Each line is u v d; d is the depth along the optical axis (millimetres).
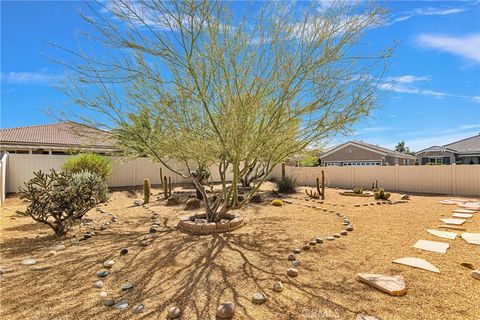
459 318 2586
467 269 3746
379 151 23344
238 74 4719
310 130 5070
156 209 8961
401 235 5555
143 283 3443
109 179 13719
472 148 25750
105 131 5746
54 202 5469
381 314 2670
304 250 4688
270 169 5984
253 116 4758
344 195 12602
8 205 9656
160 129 5570
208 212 6418
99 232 5984
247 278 3559
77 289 3293
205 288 3281
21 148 15016
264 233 5832
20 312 2773
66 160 12203
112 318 2666
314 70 4449
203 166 6875
